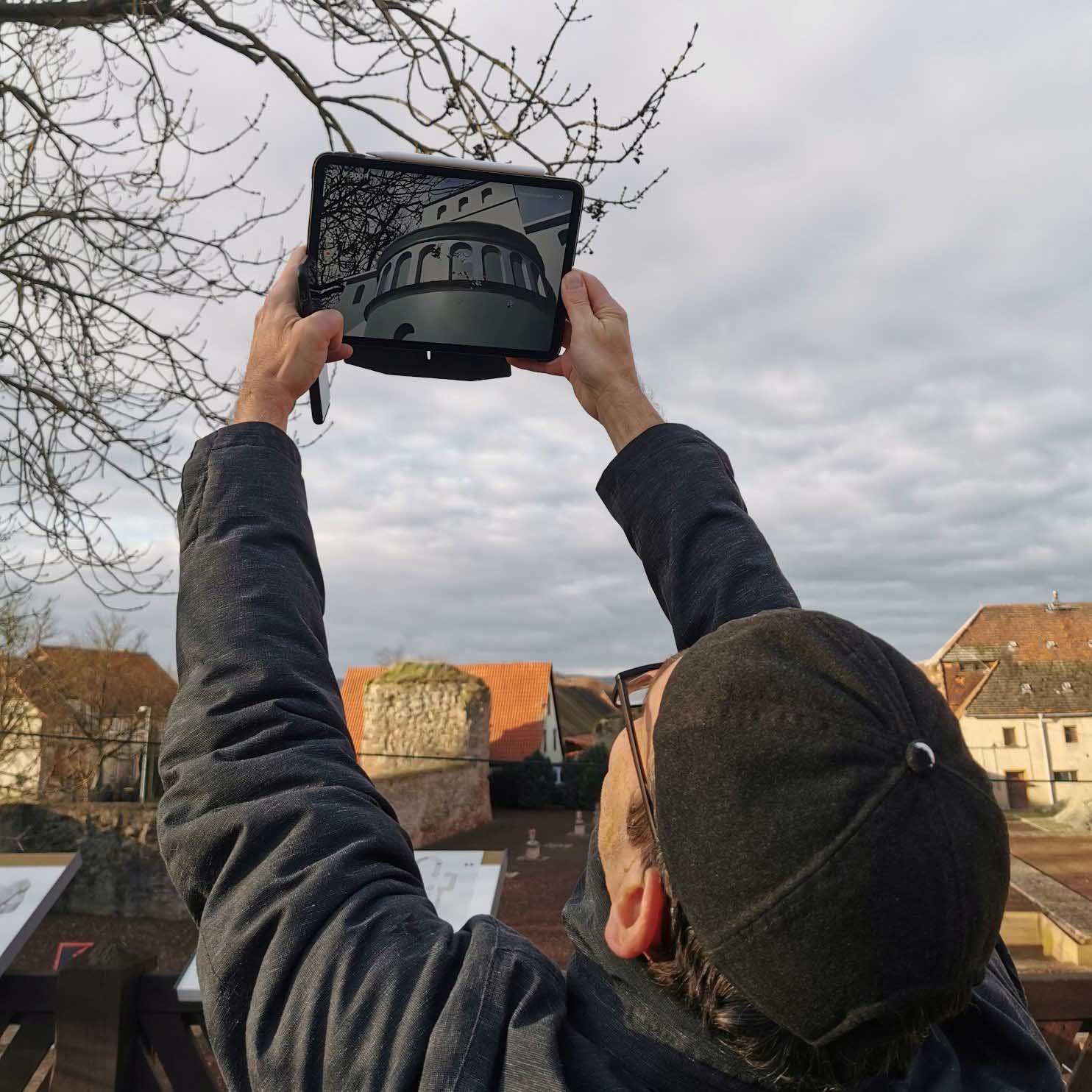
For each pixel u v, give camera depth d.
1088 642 25.77
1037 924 7.30
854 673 0.65
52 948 11.77
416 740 22.12
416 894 0.84
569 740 39.88
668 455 1.19
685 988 0.67
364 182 1.23
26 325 5.19
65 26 4.74
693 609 1.09
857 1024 0.59
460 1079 0.65
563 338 1.35
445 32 4.03
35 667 16.92
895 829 0.58
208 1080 2.21
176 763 0.89
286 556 0.98
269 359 1.13
